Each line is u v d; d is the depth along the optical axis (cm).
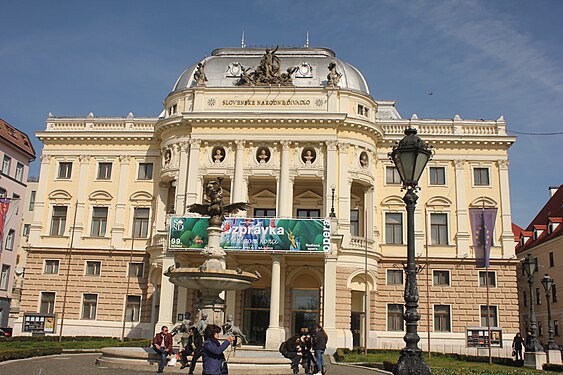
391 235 5438
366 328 4869
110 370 2503
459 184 5478
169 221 4866
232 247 4628
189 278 2673
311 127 5091
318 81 5394
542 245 6788
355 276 4903
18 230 6944
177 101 5406
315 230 4616
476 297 5253
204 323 2598
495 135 5494
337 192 4959
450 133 5584
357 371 3017
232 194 5009
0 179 6538
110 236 5541
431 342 5150
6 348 3291
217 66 5575
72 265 5503
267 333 4494
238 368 2495
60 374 2303
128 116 5812
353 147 5138
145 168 5700
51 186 5722
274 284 4609
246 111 5181
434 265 5341
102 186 5681
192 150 5122
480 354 4828
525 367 3525
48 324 4831
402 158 1595
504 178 5459
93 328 5331
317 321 4988
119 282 5428
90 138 5719
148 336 5194
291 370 2605
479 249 4503
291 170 5044
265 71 5322
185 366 2522
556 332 6412
